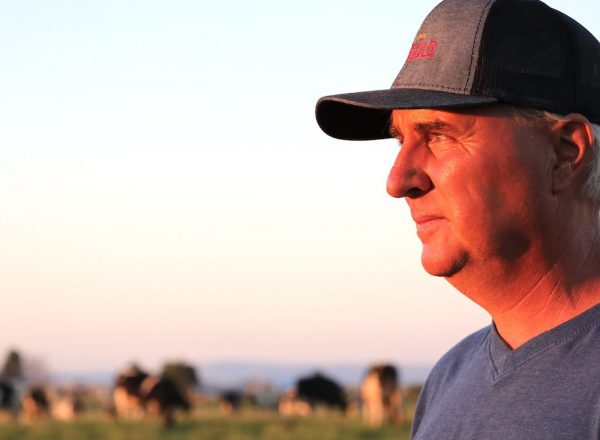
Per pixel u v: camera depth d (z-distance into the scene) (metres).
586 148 2.20
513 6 2.24
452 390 2.52
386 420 32.59
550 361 2.15
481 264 2.23
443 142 2.25
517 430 2.12
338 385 44.91
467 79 2.19
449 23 2.28
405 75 2.33
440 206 2.25
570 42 2.23
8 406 43.16
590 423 2.01
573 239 2.23
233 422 30.92
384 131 2.55
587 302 2.22
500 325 2.33
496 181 2.17
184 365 61.38
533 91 2.17
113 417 38.47
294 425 29.34
